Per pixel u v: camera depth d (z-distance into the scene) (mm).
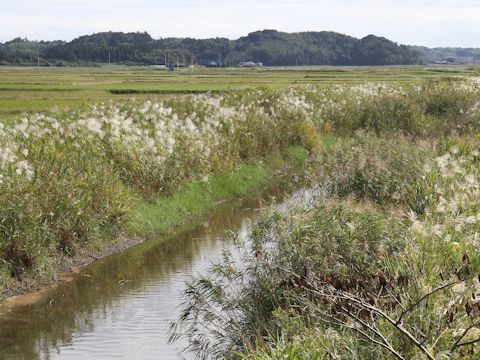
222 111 25016
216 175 22062
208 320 10016
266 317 9500
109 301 12578
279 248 10227
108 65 198875
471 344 6613
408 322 7234
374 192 16359
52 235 14297
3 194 13492
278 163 25844
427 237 9258
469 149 18016
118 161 18234
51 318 11859
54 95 52562
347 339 7297
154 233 17297
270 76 95312
